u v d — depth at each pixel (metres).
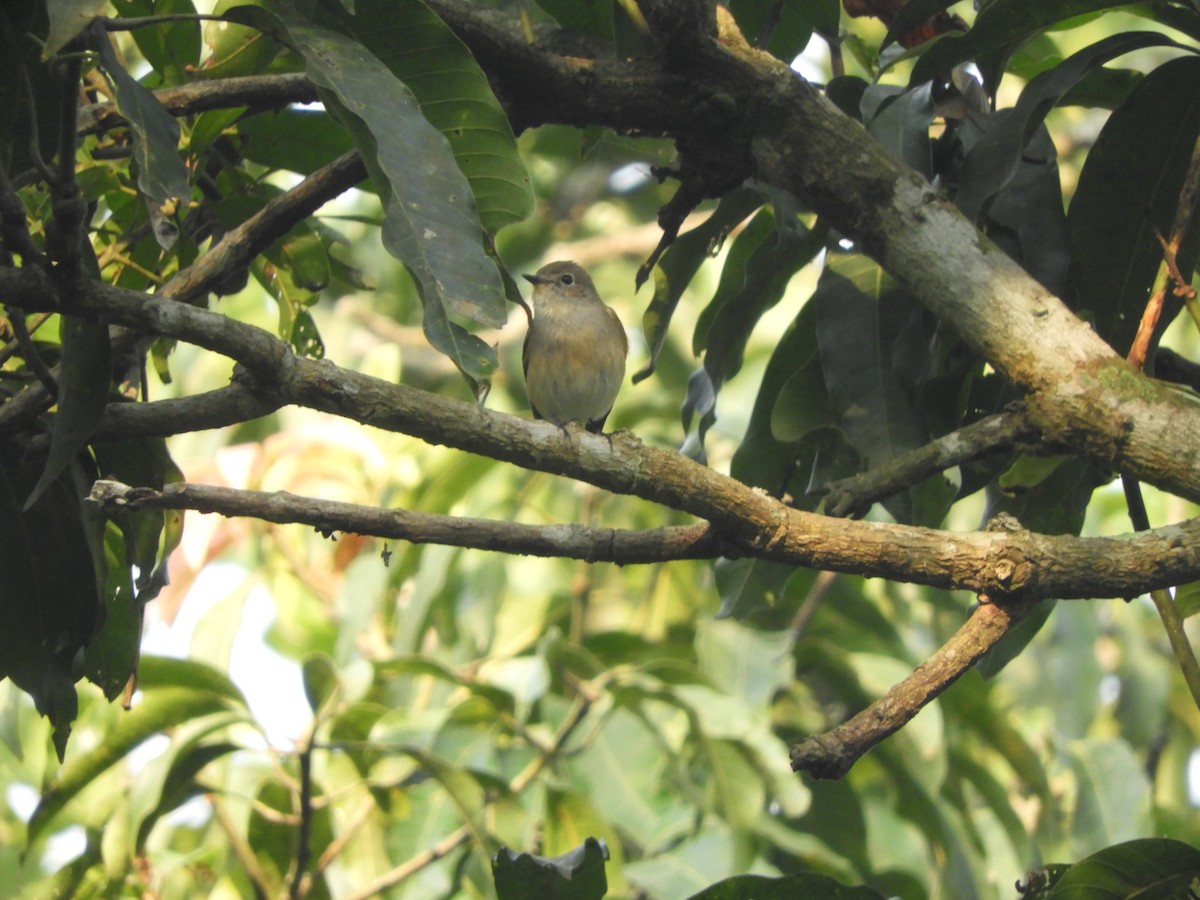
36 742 10.74
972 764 10.71
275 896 8.88
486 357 4.72
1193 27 5.93
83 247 4.74
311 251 8.12
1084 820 10.15
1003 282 5.50
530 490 12.57
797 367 7.67
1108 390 5.18
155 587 6.63
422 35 5.77
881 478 5.47
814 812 10.75
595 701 9.70
